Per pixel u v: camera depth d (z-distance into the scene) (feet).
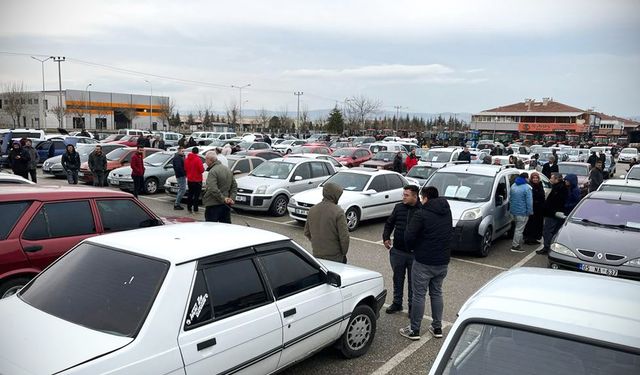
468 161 60.34
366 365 15.71
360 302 16.34
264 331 11.92
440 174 35.29
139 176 46.47
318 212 19.20
